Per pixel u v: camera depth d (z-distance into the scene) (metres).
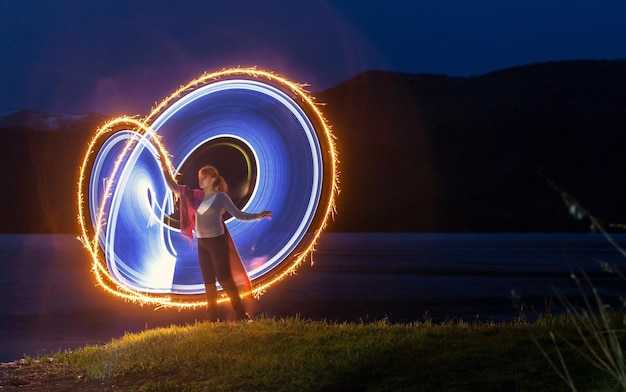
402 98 147.50
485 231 94.06
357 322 13.00
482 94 149.38
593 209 99.50
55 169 113.38
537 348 6.98
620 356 5.46
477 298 17.00
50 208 102.75
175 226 11.40
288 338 8.18
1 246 47.00
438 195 105.38
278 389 6.47
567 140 126.00
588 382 5.97
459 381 6.23
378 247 44.56
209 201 9.85
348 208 103.56
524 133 128.88
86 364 7.77
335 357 7.19
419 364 6.77
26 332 12.66
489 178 110.00
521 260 31.25
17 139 117.12
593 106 138.88
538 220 97.62
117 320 14.14
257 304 16.08
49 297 18.22
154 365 7.46
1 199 104.75
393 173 111.50
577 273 24.12
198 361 7.43
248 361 7.31
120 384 7.01
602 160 117.25
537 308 15.09
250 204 12.09
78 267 28.30
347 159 115.81
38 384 7.14
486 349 7.04
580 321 7.96
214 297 10.01
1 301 17.27
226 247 9.91
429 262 30.12
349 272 24.84
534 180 108.31
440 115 139.00
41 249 42.94
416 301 16.47
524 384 6.01
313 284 20.64
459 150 122.50
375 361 6.93
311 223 10.89
